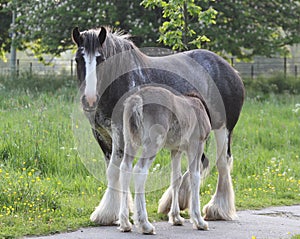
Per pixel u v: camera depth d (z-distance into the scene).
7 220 7.75
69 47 25.73
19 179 9.55
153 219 8.45
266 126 17.41
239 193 10.78
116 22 23.72
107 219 7.91
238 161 13.18
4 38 29.61
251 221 8.57
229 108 9.17
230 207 8.76
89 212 8.53
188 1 11.49
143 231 7.38
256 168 12.80
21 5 24.98
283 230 7.90
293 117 18.78
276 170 12.28
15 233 7.22
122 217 7.51
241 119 17.88
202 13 11.65
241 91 9.33
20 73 25.23
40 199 8.79
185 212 8.84
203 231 7.73
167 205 8.61
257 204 9.88
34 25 23.95
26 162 11.34
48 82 22.72
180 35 11.34
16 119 14.59
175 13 11.46
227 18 25.20
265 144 15.62
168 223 8.24
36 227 7.51
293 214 9.20
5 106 17.02
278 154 14.39
